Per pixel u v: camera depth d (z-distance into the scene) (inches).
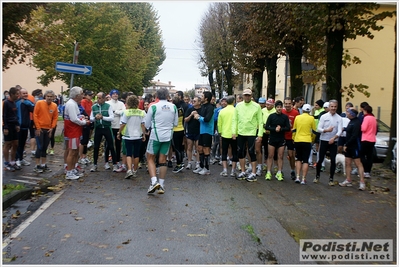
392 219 278.1
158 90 343.0
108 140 438.9
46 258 198.4
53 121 428.8
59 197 321.7
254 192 354.3
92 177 408.5
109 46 1091.9
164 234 237.0
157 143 337.7
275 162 476.7
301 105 515.2
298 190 367.2
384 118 1062.4
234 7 1058.1
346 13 573.9
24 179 383.9
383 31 1074.7
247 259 201.2
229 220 267.3
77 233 236.4
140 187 366.3
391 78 1091.9
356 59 687.1
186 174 442.0
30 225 249.6
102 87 1122.7
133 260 197.5
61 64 513.0
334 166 394.6
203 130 436.8
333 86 639.8
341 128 388.5
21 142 454.6
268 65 1041.5
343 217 281.1
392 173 464.4
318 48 808.3
